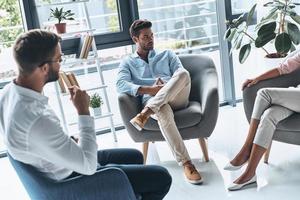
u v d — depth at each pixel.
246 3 4.11
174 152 2.79
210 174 2.81
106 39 3.76
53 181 1.56
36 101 1.50
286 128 2.57
